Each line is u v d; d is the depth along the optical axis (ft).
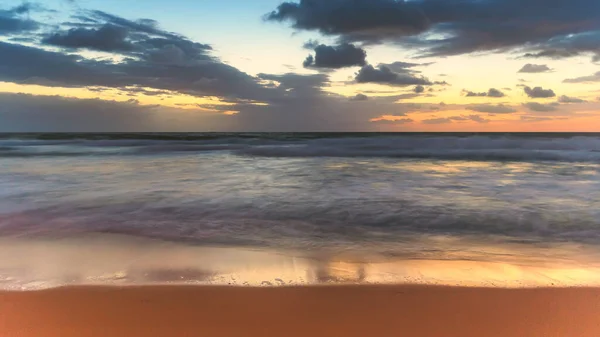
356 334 9.25
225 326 9.56
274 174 37.96
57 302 10.71
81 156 59.62
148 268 13.38
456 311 10.34
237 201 24.56
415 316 10.09
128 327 9.45
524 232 18.03
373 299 11.05
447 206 23.16
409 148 72.33
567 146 71.26
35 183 31.50
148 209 22.35
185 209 22.36
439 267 13.58
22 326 9.41
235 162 50.98
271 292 11.50
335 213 21.49
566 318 9.91
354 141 92.38
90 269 13.24
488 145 74.79
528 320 9.83
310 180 33.71
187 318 9.93
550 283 12.14
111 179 34.06
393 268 13.50
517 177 36.19
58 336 9.02
